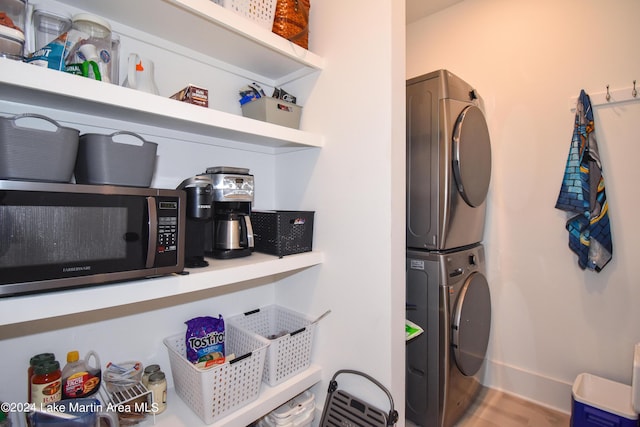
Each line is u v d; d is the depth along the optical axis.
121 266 0.84
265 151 1.63
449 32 2.25
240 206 1.32
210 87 1.40
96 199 0.79
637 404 1.37
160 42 1.21
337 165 1.39
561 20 1.84
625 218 1.68
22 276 0.69
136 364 1.17
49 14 0.90
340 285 1.38
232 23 1.09
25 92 0.81
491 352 2.13
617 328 1.71
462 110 1.69
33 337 1.00
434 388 1.60
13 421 0.92
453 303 1.62
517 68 1.99
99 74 0.88
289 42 1.29
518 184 2.00
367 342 1.29
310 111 1.49
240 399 1.15
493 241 2.10
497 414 1.84
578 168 1.72
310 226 1.46
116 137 1.12
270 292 1.69
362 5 1.29
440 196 1.59
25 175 0.72
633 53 1.64
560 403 1.88
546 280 1.92
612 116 1.70
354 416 1.30
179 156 1.32
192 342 1.27
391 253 1.22
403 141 1.27
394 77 1.22
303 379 1.37
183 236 0.95
